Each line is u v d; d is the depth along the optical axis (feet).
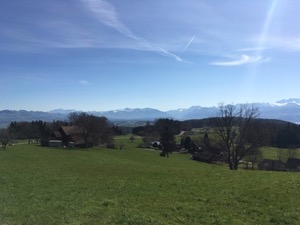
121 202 65.10
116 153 351.25
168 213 56.08
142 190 79.77
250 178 97.19
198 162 316.60
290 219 52.85
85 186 88.74
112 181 98.22
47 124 586.45
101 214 55.01
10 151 284.41
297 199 66.44
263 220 52.80
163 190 79.05
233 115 205.77
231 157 205.57
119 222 50.52
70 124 520.01
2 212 57.16
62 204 63.82
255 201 65.26
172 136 468.34
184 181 93.09
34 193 78.18
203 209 59.26
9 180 102.83
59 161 205.46
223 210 58.65
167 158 351.46
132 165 180.96
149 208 59.67
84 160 219.20
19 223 50.21
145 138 535.60
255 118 208.85
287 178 95.61
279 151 361.71
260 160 269.03
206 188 80.23
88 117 442.50
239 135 204.23
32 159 214.28
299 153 383.65
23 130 528.22
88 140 436.35
